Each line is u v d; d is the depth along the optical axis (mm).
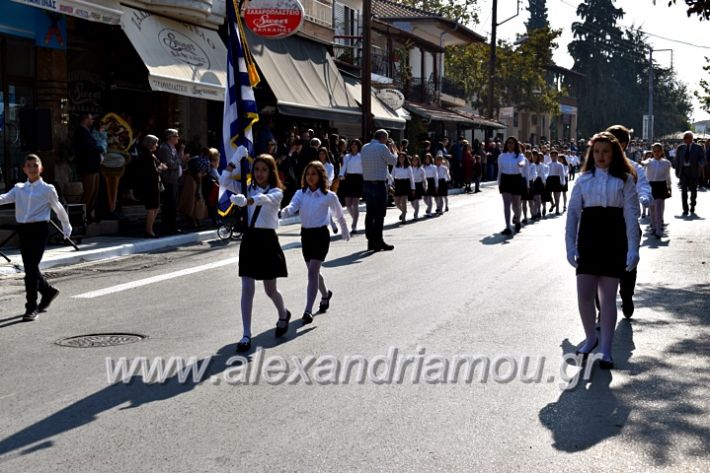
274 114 26109
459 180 35000
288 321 8141
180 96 22594
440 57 50469
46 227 9320
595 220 6926
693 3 13078
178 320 8898
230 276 12016
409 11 47406
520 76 58781
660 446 5027
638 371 6750
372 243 14719
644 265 12703
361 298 10031
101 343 7871
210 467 4703
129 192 19469
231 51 10141
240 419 5555
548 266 12531
